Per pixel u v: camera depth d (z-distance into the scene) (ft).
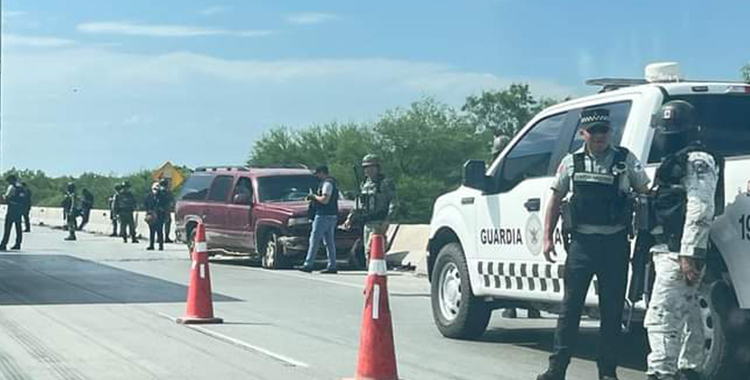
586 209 26.20
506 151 34.81
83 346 35.65
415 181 187.83
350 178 185.98
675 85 29.81
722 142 29.86
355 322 42.65
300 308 47.47
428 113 205.87
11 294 52.60
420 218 184.96
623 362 33.01
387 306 28.76
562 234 27.43
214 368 31.68
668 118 25.31
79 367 31.71
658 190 25.13
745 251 25.11
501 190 34.55
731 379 25.70
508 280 33.71
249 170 75.77
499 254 34.27
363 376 28.58
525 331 40.63
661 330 25.04
